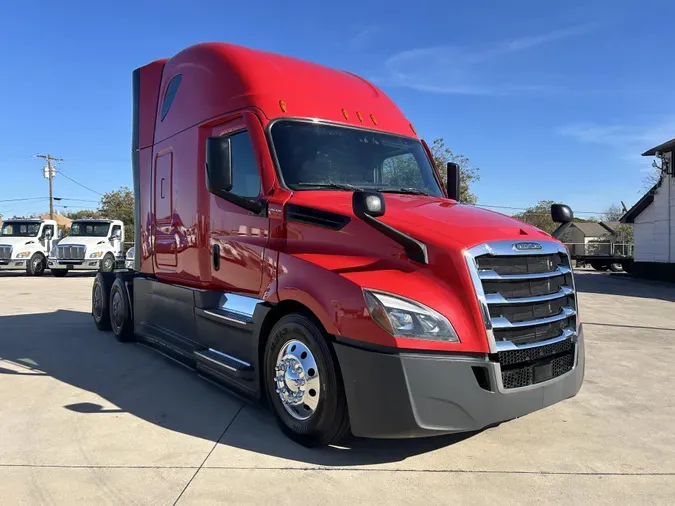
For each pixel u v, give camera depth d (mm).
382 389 3432
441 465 3750
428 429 3400
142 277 7098
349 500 3232
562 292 4145
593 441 4254
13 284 19000
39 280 21438
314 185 4652
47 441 4109
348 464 3742
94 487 3371
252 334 4496
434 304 3510
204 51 5742
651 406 5160
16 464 3699
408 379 3377
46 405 4984
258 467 3672
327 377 3773
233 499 3227
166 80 6547
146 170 6996
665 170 23312
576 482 3531
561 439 4289
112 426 4441
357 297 3566
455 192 6051
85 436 4215
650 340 8672
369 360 3473
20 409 4863
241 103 4973
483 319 3547
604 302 14727
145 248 7027
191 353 5480
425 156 5688
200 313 5336
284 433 4188
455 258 3580
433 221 3957
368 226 3885
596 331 9562
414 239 3723
